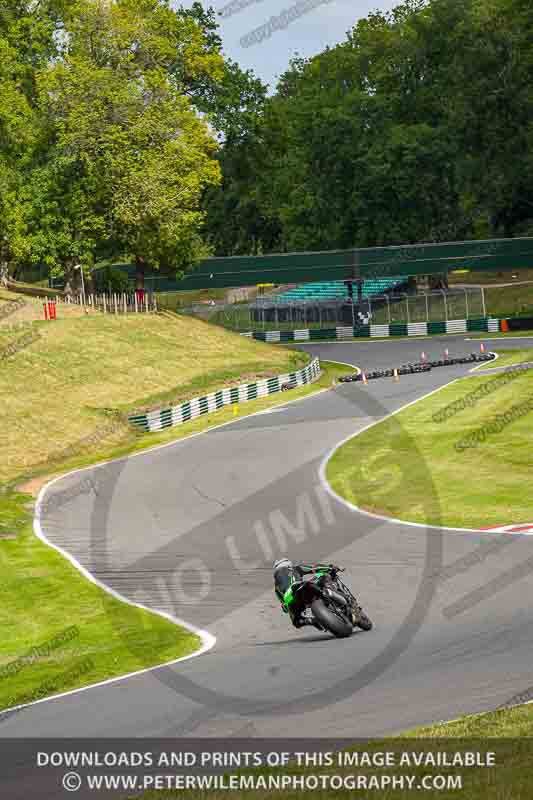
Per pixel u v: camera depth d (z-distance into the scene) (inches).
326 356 5669.3
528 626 1040.8
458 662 900.6
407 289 7593.5
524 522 1856.5
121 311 5433.1
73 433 3410.4
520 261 7219.5
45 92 5260.8
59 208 5300.2
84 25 5378.9
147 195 5236.2
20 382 3784.5
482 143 7687.0
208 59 6127.0
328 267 7145.7
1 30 5723.4
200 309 6879.9
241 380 4453.7
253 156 7800.2
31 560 1893.5
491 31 7578.7
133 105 5324.8
